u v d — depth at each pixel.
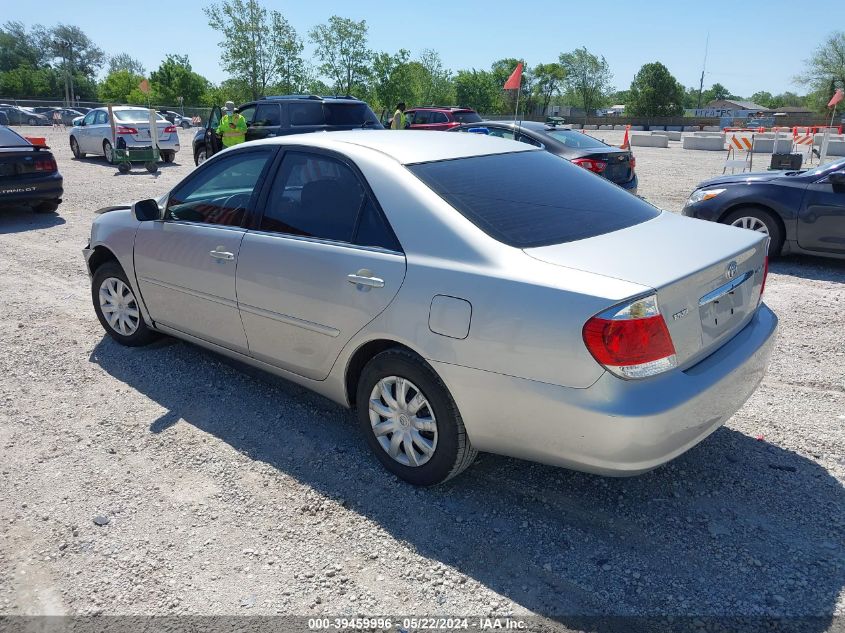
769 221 7.57
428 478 3.31
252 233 3.90
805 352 5.07
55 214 11.35
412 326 3.11
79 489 3.44
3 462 3.68
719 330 3.06
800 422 4.00
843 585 2.71
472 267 2.96
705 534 3.03
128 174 16.94
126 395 4.47
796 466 3.55
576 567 2.84
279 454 3.75
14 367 4.93
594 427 2.68
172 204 4.50
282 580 2.80
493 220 3.13
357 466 3.62
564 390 2.72
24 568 2.89
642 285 2.64
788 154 14.79
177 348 5.23
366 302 3.28
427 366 3.14
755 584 2.73
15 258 8.25
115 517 3.21
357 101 15.39
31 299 6.56
